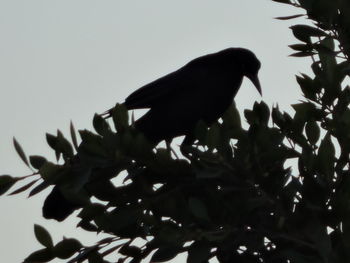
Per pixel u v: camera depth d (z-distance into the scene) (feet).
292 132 33.14
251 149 30.83
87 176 30.17
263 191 30.45
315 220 29.27
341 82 33.50
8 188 31.19
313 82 33.91
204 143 31.86
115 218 30.60
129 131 31.63
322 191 29.32
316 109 33.71
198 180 31.94
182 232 28.66
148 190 31.55
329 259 28.48
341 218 28.89
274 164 31.30
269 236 30.42
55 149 31.12
